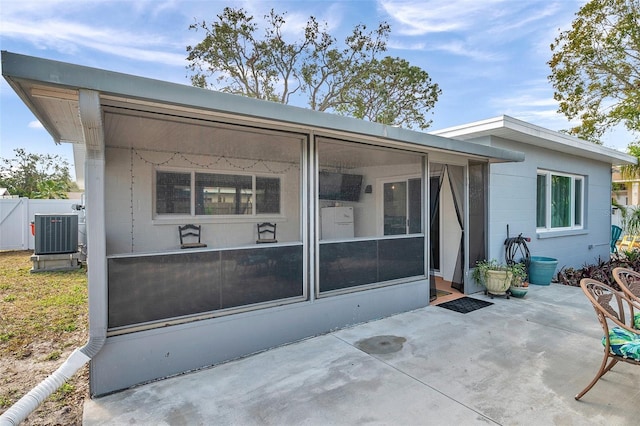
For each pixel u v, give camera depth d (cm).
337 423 219
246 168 356
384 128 367
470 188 554
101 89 211
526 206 639
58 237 737
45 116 299
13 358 324
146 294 274
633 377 274
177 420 222
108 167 297
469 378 274
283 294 348
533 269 603
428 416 225
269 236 364
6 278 651
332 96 1286
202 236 339
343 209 395
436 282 607
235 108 265
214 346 304
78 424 223
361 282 409
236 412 231
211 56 1179
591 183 831
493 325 395
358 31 1253
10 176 2377
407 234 457
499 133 554
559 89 1067
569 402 240
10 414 194
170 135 320
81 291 557
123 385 263
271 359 312
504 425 215
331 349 331
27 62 189
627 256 839
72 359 234
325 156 379
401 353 321
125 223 305
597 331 376
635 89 948
